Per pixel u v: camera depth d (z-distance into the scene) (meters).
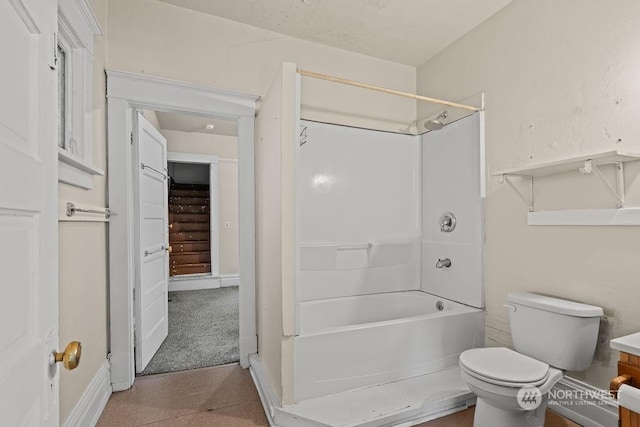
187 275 5.33
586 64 1.75
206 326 3.36
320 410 1.74
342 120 2.79
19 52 0.62
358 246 2.76
